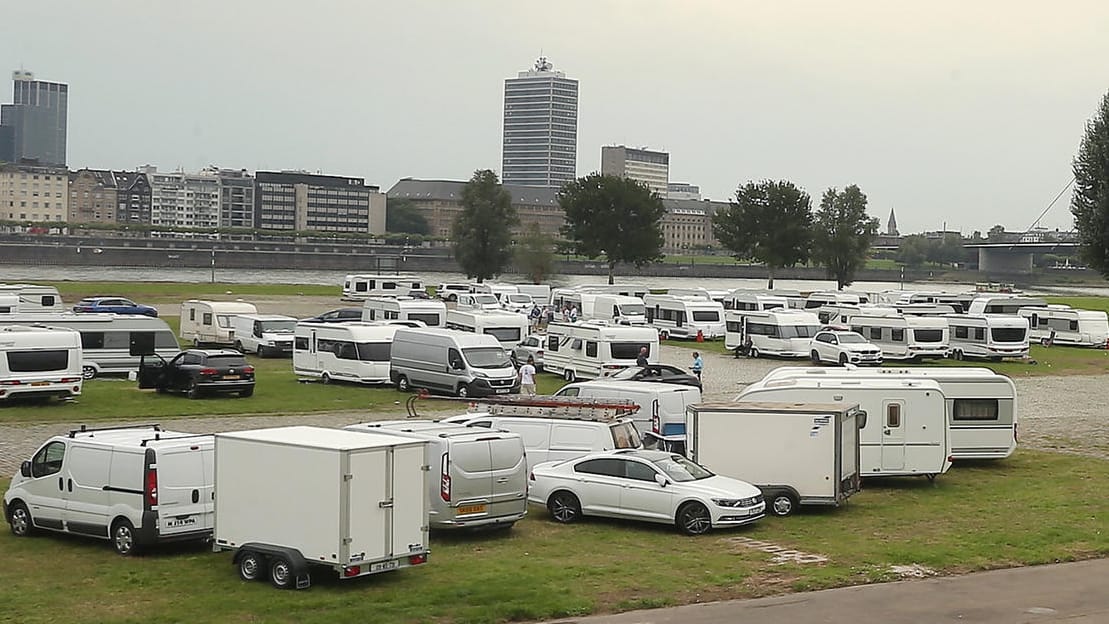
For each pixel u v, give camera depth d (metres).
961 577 23.67
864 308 83.38
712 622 19.84
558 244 160.75
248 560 21.44
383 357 57.41
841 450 30.42
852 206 149.25
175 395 52.12
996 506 31.75
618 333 60.62
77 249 171.50
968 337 80.62
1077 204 56.97
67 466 24.58
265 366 67.94
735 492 27.98
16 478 25.70
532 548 25.53
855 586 22.78
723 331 91.56
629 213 150.62
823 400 35.03
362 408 49.62
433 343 54.84
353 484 20.48
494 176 150.88
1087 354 86.44
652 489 27.91
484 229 148.75
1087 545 26.73
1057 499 32.78
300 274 183.50
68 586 21.16
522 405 32.31
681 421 38.47
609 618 20.11
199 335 76.94
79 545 24.58
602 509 28.50
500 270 150.75
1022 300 99.50
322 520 20.62
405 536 21.34
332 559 20.53
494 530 27.45
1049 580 23.47
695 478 28.36
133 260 176.12
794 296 106.31
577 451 30.56
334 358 58.19
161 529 23.25
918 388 34.72
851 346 72.69
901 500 32.69
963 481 36.00
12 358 46.97
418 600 20.34
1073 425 49.97
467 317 68.31
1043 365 77.56
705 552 25.44
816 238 149.50
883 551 25.62
